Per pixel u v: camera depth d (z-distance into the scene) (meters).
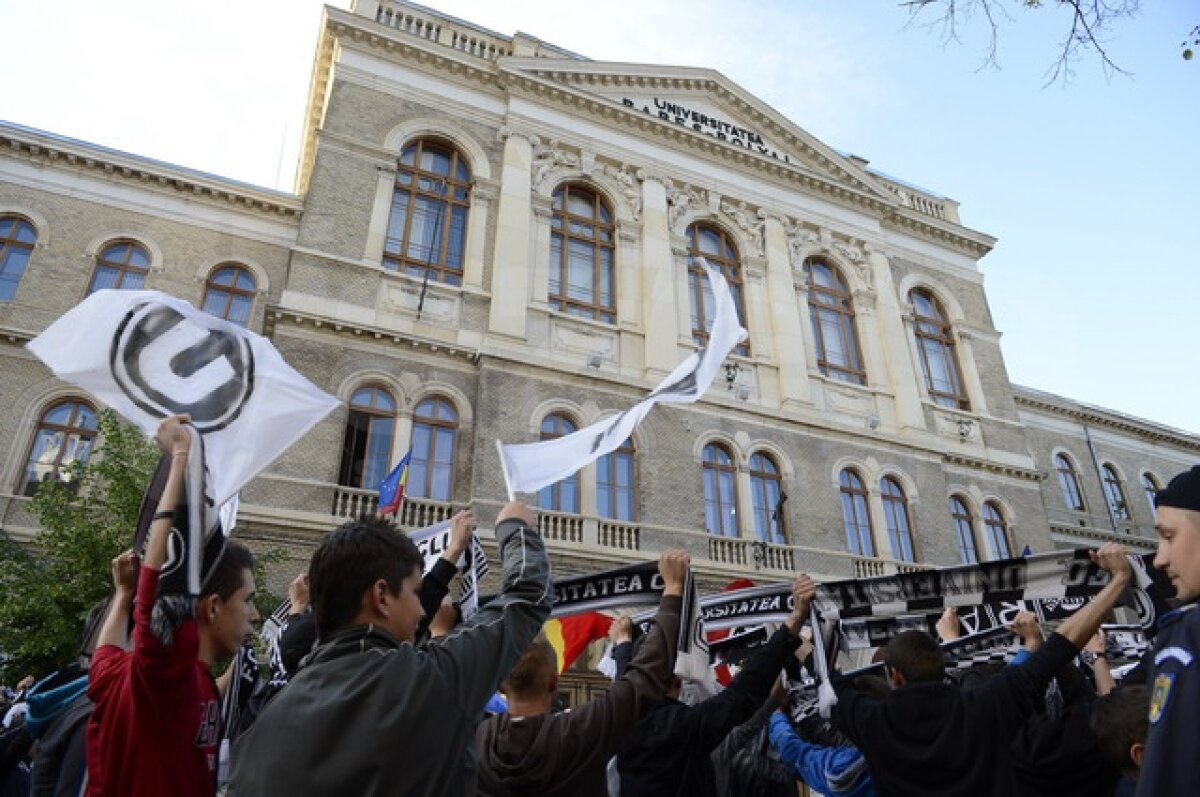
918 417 23.50
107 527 11.51
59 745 3.20
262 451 3.33
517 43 23.33
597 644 16.28
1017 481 24.75
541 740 2.79
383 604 2.33
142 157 18.56
